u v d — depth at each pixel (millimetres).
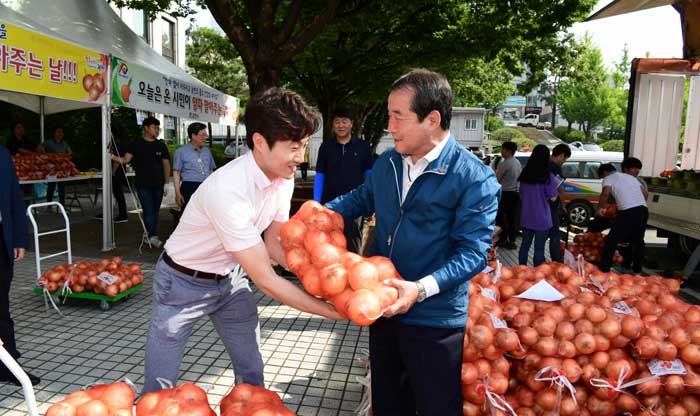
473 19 10289
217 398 3316
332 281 1813
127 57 7855
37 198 11250
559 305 3166
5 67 5047
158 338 2174
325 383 3529
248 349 2412
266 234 2316
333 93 13047
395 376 2273
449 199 1956
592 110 47094
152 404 1685
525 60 12805
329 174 5367
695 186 7141
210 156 7613
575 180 12461
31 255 7141
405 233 2068
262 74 7055
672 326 2918
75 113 15266
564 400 2727
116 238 8484
